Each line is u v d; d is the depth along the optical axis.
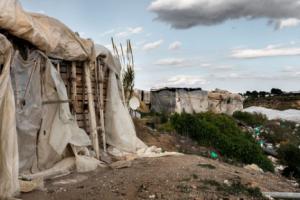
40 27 7.10
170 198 5.45
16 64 6.45
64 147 7.43
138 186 5.96
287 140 18.25
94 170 7.36
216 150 12.82
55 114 7.48
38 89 7.15
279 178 9.53
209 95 26.72
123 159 8.58
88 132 9.01
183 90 23.30
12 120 5.48
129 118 10.08
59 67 8.25
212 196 5.66
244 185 6.61
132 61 12.76
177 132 14.04
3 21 6.00
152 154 9.18
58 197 5.39
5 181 5.23
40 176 6.51
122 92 10.57
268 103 47.81
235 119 22.73
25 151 6.75
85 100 9.02
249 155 12.29
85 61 8.82
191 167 7.39
